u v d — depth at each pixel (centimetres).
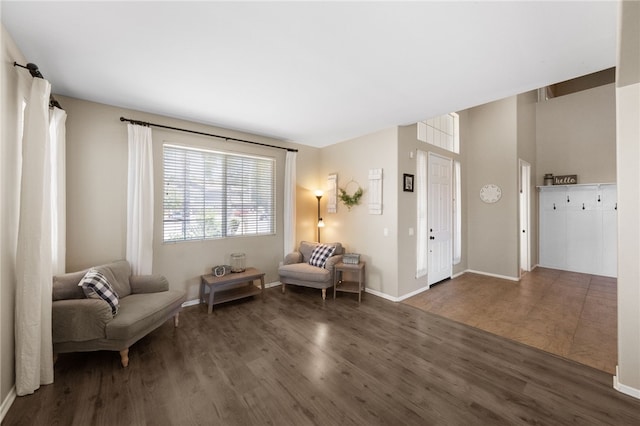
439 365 233
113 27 181
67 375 217
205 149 386
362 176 445
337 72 239
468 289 452
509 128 526
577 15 164
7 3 156
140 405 185
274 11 165
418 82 257
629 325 194
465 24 175
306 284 407
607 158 550
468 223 580
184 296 309
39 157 197
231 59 220
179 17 171
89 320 223
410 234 419
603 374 219
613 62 219
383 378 215
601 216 555
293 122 378
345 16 169
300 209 500
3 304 178
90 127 303
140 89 274
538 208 631
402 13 166
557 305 377
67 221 289
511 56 212
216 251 400
